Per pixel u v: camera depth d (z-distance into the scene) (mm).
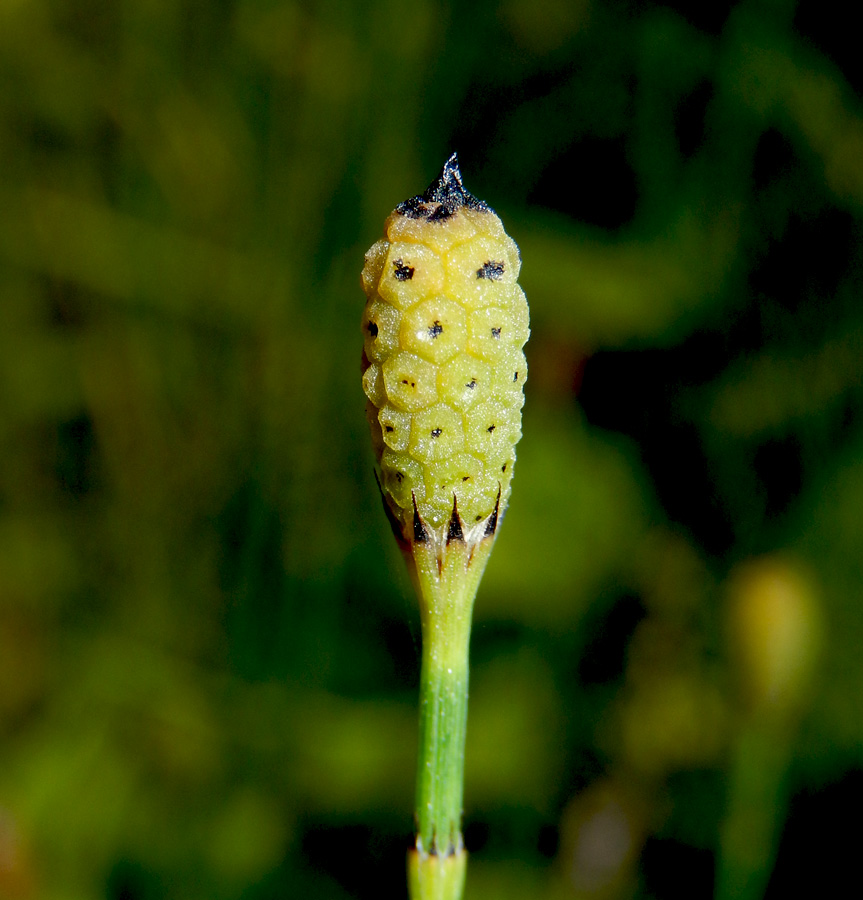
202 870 144
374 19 147
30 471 163
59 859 141
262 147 151
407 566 103
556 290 171
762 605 122
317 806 150
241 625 156
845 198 165
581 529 165
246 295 152
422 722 102
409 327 101
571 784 151
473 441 102
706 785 149
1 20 156
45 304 160
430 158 162
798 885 139
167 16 153
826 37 170
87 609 162
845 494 159
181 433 157
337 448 153
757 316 171
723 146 172
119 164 157
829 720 148
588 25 168
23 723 157
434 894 102
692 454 172
